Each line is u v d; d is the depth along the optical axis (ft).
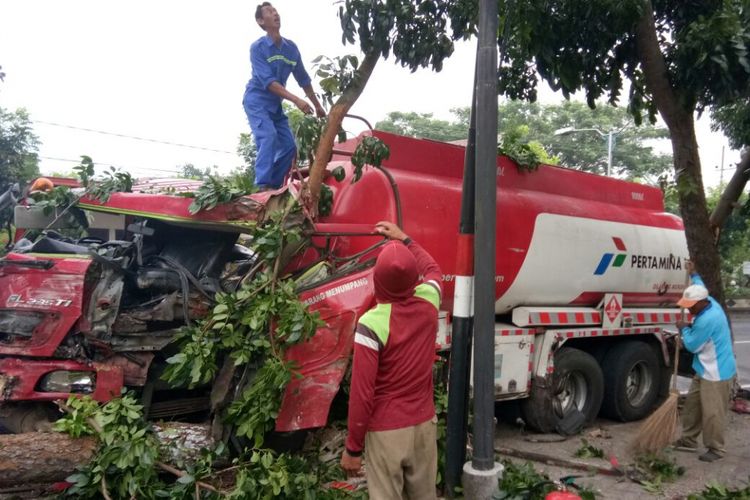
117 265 15.55
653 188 29.45
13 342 14.87
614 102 24.25
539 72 22.35
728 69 19.93
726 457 20.88
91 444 13.71
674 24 24.11
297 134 16.94
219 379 15.26
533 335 22.54
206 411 17.38
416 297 11.48
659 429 20.12
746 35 19.39
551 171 24.49
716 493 16.12
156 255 17.42
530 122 114.11
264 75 18.75
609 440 23.20
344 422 15.48
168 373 14.19
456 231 19.72
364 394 10.62
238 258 19.25
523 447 21.75
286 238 15.17
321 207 18.26
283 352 14.52
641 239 26.61
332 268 16.43
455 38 17.53
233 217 15.67
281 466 13.32
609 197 27.02
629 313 26.03
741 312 85.81
